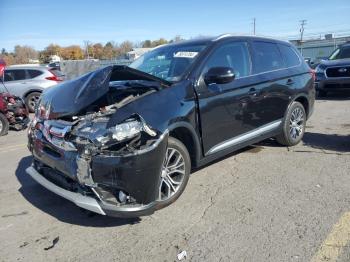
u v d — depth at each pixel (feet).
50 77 44.70
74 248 11.62
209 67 15.47
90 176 11.67
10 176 18.44
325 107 34.06
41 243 12.01
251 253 10.82
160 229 12.46
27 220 13.57
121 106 12.54
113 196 11.96
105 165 11.50
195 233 12.10
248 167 17.90
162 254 11.05
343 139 22.16
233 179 16.48
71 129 12.60
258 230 12.05
